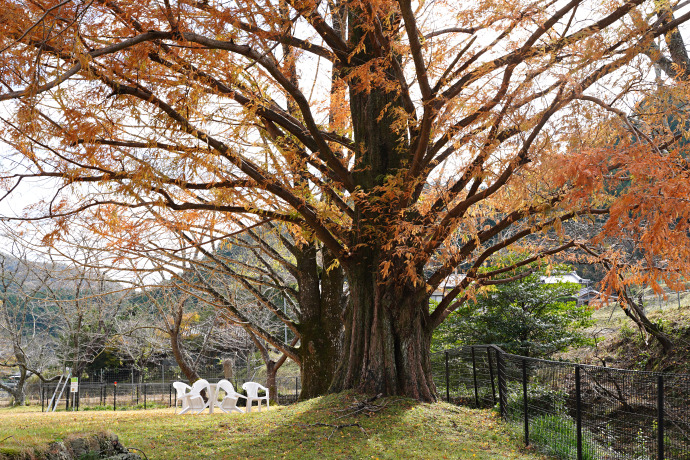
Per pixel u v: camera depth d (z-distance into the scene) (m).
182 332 25.86
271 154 10.85
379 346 10.36
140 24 7.72
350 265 11.06
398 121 8.80
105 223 10.59
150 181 7.89
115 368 36.81
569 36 7.71
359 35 10.94
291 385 29.95
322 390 14.48
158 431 8.91
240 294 24.78
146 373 36.22
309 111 9.59
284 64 10.72
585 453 6.74
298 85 13.15
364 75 8.70
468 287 10.69
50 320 29.59
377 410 9.21
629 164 4.54
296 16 8.18
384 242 10.13
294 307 16.67
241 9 7.67
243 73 9.67
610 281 6.50
